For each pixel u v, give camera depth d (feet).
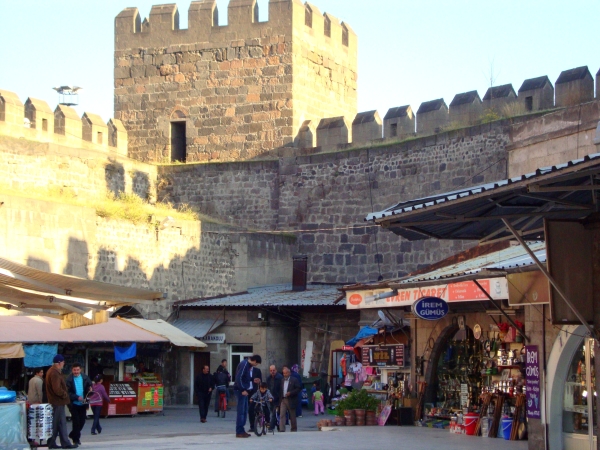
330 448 49.24
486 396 60.13
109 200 109.70
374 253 113.80
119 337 82.64
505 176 100.58
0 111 108.99
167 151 134.00
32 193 100.48
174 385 102.53
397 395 70.33
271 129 128.26
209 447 50.01
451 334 67.77
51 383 50.67
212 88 131.95
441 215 32.63
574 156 61.98
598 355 29.63
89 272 92.17
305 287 109.29
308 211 119.55
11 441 46.21
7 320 77.87
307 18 131.95
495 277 49.85
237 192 125.08
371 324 87.56
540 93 101.81
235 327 101.71
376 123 116.98
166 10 135.64
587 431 47.80
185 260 103.86
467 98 108.27
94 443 55.77
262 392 61.46
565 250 30.37
